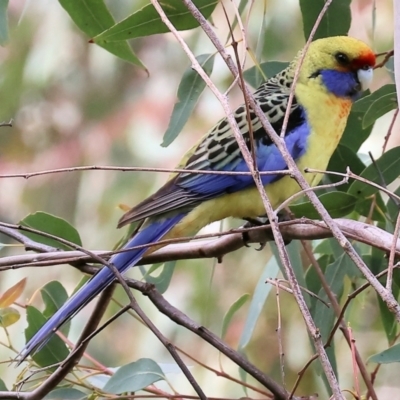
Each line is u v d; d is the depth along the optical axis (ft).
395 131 28.86
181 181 18.86
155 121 33.12
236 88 32.22
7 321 16.60
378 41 30.45
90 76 35.27
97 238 30.60
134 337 29.68
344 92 19.57
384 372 29.58
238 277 30.14
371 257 18.81
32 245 17.16
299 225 15.80
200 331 15.29
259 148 18.81
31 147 35.55
